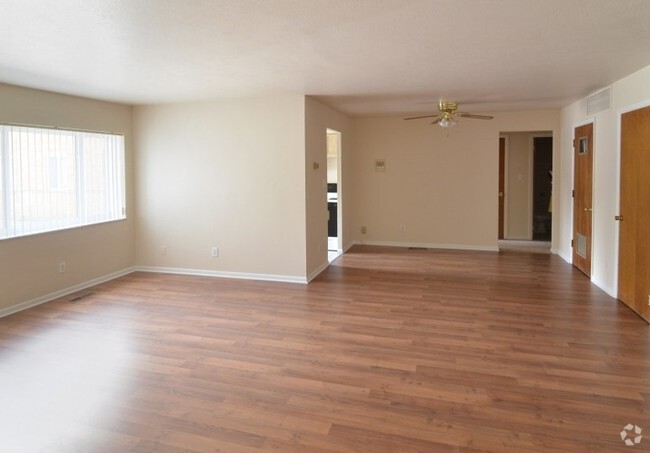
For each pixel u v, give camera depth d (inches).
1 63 143.9
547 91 207.8
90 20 104.5
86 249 213.8
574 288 206.8
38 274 188.4
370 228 326.0
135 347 142.7
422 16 103.2
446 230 311.6
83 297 197.9
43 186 189.5
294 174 218.7
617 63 151.2
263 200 224.8
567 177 265.6
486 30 114.0
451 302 188.1
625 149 176.4
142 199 243.4
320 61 144.9
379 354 136.4
